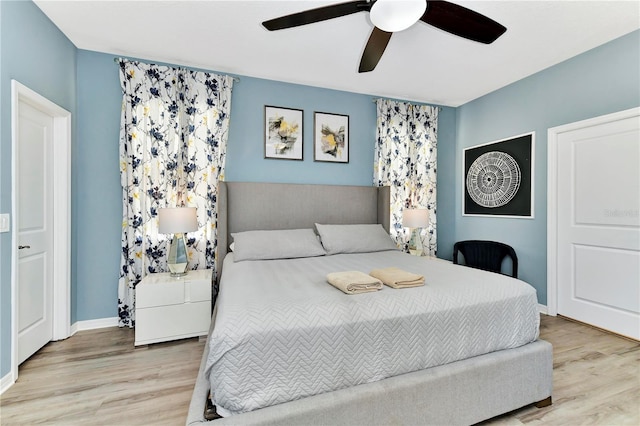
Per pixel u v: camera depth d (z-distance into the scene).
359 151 3.68
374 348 1.34
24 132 2.09
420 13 1.58
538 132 3.12
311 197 3.37
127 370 2.01
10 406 1.63
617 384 1.83
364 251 3.03
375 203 3.67
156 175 2.80
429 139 3.96
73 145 2.58
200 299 2.49
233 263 2.53
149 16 2.21
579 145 2.78
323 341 1.27
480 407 1.46
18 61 1.94
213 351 1.18
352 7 1.65
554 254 2.99
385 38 1.94
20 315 2.05
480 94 3.74
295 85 3.39
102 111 2.72
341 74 3.17
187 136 2.92
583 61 2.71
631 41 2.38
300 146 3.40
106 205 2.74
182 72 2.89
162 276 2.61
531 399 1.59
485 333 1.56
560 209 2.95
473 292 1.62
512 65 2.96
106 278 2.74
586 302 2.75
